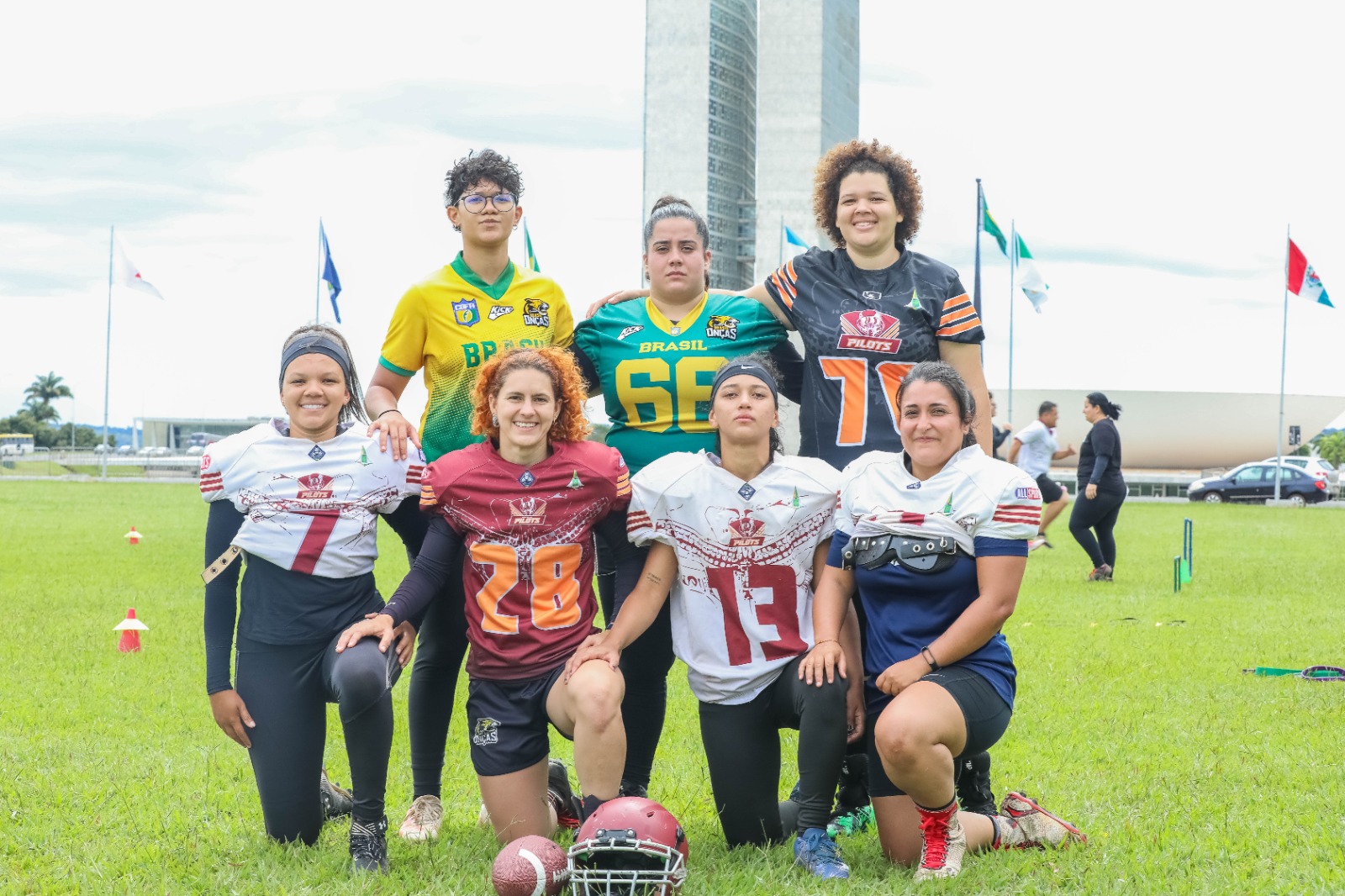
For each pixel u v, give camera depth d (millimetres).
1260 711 6344
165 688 6996
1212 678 7297
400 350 4938
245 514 4133
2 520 20984
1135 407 69125
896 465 4191
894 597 4148
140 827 4348
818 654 4020
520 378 4125
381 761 3945
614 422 5043
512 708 4137
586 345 5051
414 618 4219
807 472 4285
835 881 3764
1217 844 4090
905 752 3709
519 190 4863
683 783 4996
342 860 3965
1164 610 10430
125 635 8312
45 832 4289
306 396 4148
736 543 4207
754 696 4172
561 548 4199
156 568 13492
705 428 4855
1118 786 4883
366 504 4215
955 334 4773
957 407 4066
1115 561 14992
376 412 4809
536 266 18641
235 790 4852
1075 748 5547
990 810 4449
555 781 4527
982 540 4008
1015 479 4008
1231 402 68438
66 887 3771
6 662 7773
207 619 4137
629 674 4672
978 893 3668
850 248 4887
